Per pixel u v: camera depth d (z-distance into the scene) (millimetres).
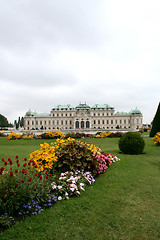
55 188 7492
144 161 14383
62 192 7457
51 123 130375
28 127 130250
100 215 6281
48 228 5461
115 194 7996
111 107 133500
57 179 8289
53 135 36938
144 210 6719
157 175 11008
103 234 5332
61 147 10312
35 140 35688
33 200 6230
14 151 19266
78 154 9656
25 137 38156
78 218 6035
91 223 5812
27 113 133625
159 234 5391
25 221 5707
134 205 7070
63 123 129875
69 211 6395
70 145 10156
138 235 5340
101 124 128875
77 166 9570
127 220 6062
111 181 9633
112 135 38750
